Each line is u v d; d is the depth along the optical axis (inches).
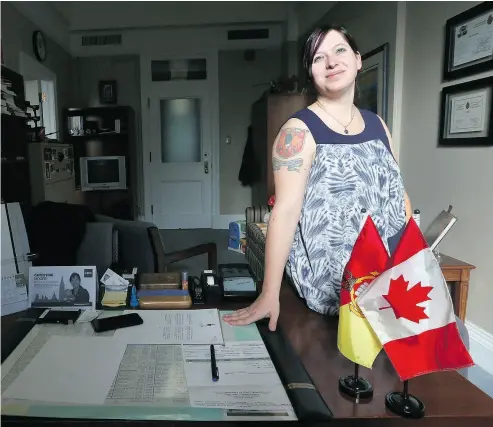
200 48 227.1
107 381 26.1
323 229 35.2
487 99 84.3
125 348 30.2
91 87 231.1
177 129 233.9
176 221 239.1
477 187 88.2
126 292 38.9
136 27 220.8
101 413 23.2
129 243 85.8
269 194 165.3
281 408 23.6
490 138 83.4
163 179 236.8
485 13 84.2
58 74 211.0
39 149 158.9
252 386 25.7
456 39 93.0
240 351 29.9
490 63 83.4
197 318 35.3
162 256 85.7
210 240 207.6
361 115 37.1
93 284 37.7
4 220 37.6
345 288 25.1
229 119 232.2
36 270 37.8
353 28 149.3
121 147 227.8
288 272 39.1
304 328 33.8
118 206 226.1
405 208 38.9
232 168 235.6
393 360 23.3
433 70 102.7
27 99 189.5
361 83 140.2
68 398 24.5
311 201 34.8
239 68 228.7
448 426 23.2
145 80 229.5
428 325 23.0
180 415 23.0
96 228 75.7
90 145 226.8
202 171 236.5
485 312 86.8
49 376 26.6
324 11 177.9
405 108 115.9
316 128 34.2
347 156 34.4
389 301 23.7
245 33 225.3
